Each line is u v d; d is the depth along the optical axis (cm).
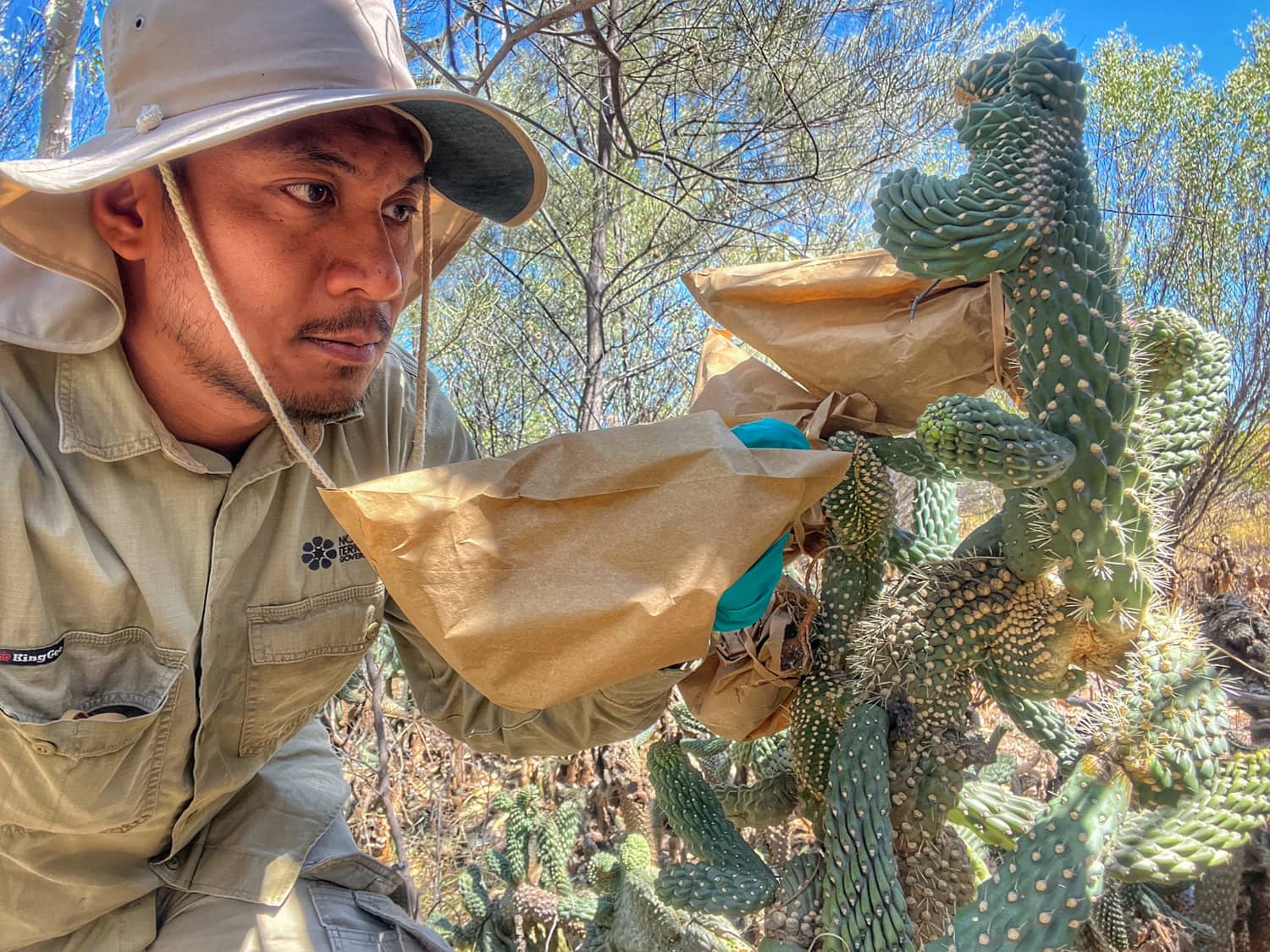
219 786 131
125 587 109
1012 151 107
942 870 125
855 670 126
